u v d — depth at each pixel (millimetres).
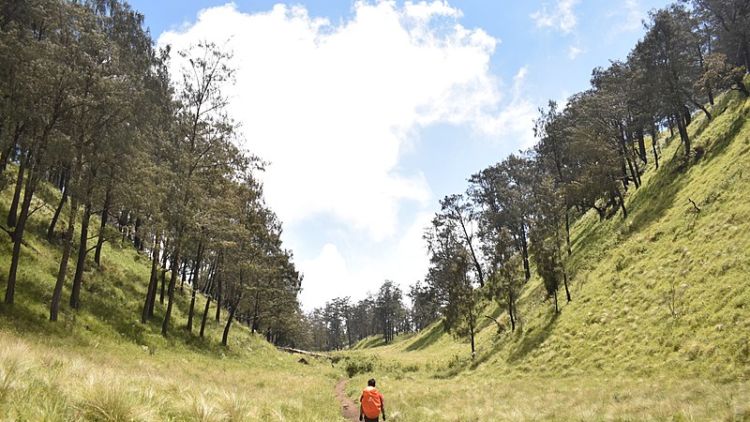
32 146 23344
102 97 24750
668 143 55031
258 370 32906
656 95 44438
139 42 44438
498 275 47688
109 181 26344
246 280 47438
